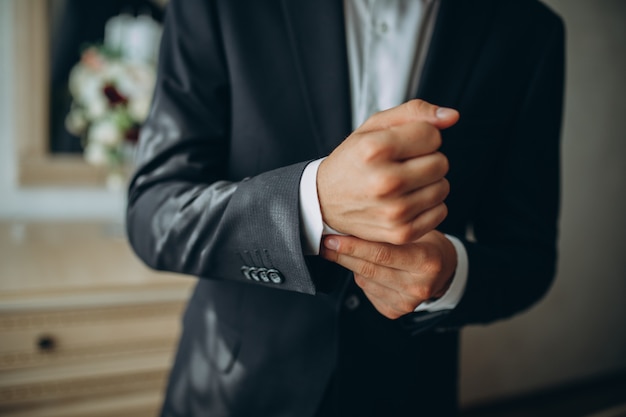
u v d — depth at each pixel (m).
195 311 0.74
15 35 1.57
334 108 0.60
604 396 2.29
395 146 0.36
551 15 0.70
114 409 1.25
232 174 0.63
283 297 0.64
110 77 1.57
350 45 0.66
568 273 2.23
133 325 1.25
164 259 0.54
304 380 0.63
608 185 2.26
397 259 0.45
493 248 0.65
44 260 1.32
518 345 2.13
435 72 0.61
